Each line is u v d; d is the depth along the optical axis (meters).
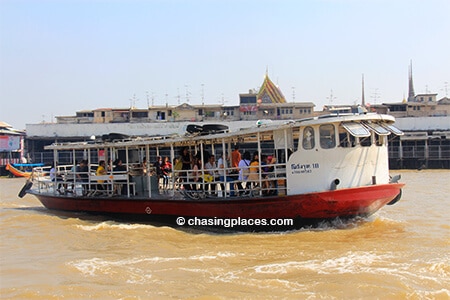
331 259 10.70
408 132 56.12
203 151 16.67
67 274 10.07
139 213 16.14
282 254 11.35
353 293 8.45
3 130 64.69
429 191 26.92
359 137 13.33
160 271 10.14
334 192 12.91
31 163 54.62
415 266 9.98
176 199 14.99
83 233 14.53
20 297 8.70
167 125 55.47
